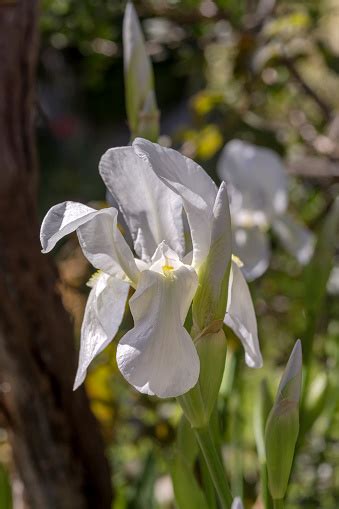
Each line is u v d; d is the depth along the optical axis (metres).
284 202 0.91
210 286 0.58
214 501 0.68
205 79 1.19
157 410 0.92
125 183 0.61
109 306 0.61
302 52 1.08
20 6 0.74
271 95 1.08
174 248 0.62
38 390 0.76
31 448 0.77
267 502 0.69
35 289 0.75
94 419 0.79
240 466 0.77
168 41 1.07
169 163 0.58
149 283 0.58
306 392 0.75
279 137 1.07
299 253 0.91
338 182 0.96
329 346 0.91
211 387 0.59
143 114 0.71
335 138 0.99
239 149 0.91
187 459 0.68
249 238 0.89
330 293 0.96
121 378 0.95
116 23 1.07
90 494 0.78
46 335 0.75
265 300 1.06
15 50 0.74
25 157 0.75
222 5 1.02
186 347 0.57
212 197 0.59
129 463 0.91
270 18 1.02
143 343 0.56
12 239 0.74
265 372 1.04
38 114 1.21
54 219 0.57
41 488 0.77
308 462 0.89
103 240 0.59
